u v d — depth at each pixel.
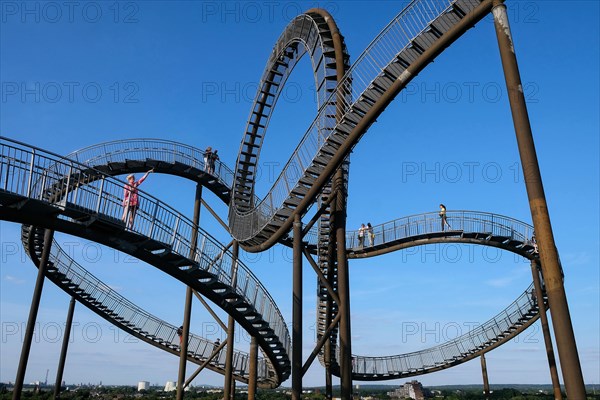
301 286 14.07
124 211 12.62
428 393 57.88
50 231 19.30
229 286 15.05
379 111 12.16
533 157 7.92
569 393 6.82
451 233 21.97
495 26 9.10
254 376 20.64
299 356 13.14
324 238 20.53
